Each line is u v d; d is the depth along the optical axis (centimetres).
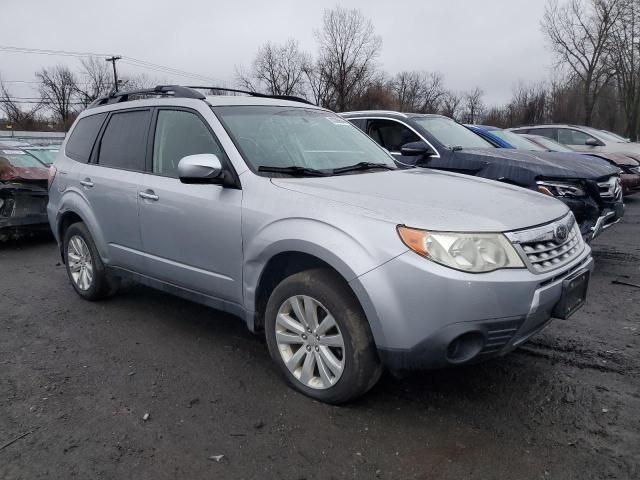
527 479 243
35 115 6094
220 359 373
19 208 743
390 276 266
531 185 550
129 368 361
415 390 324
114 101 486
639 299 496
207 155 335
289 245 301
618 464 252
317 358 307
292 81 5794
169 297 513
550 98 5488
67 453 265
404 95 7306
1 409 308
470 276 257
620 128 4528
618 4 3525
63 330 433
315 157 378
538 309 273
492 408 303
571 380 336
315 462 257
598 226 550
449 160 611
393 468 252
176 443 273
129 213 417
